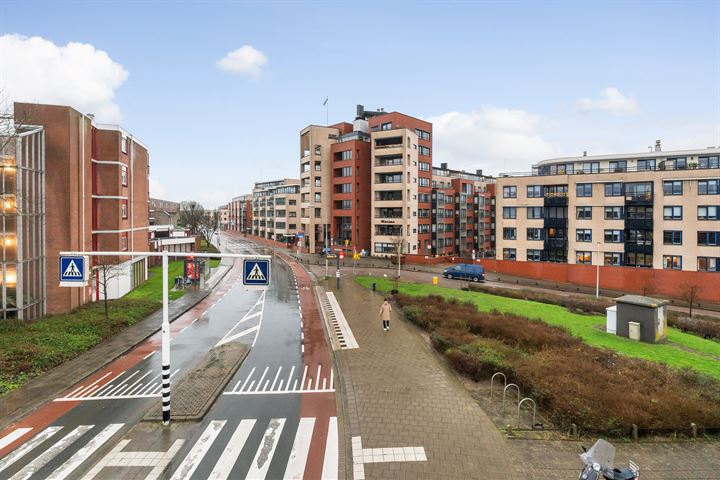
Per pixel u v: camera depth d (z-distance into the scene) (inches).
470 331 910.4
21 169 942.4
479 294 1497.3
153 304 1198.3
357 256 2368.4
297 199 3890.3
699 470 422.9
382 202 2645.2
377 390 620.4
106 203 1341.0
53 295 1018.1
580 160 2536.9
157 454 459.2
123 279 1355.8
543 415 540.1
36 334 832.3
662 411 506.6
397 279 1791.3
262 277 530.9
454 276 1984.5
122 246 1395.2
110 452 462.9
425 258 2434.8
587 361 680.4
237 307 1272.1
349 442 479.5
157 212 3250.5
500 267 2239.2
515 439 480.7
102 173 1338.6
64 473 424.8
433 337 834.8
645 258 1918.1
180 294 1427.2
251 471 427.5
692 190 1807.3
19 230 936.3
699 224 1791.3
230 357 783.7
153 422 532.4
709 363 769.6
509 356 706.8
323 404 590.2
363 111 3216.0
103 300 1237.7
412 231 2714.1
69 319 955.3
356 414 543.8
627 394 546.6
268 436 498.9
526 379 594.2
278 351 834.8
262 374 708.7
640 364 685.9
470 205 3435.0
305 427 521.7
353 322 1044.5
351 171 2787.9
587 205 2049.7
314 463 441.4
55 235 1021.2
